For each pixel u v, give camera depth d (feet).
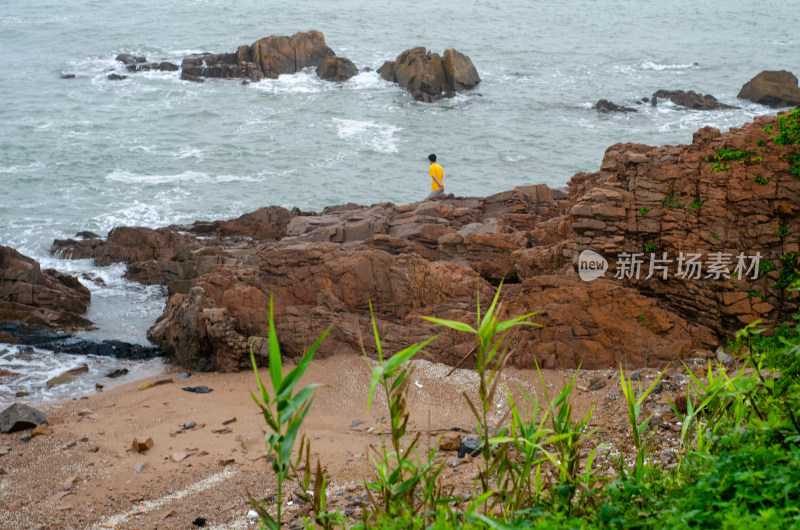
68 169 108.06
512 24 226.99
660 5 260.21
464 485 27.27
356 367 41.96
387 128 131.44
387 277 46.96
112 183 103.30
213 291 49.37
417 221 61.26
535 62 182.50
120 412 40.06
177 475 31.99
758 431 18.78
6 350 52.85
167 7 239.50
